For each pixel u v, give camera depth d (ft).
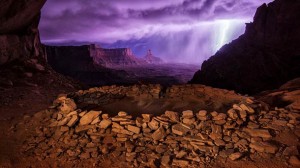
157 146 18.13
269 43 109.60
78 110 23.18
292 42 103.71
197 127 19.47
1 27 51.06
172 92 31.35
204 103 26.71
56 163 17.46
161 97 29.60
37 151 19.12
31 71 53.21
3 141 21.20
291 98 27.02
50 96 40.16
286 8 107.04
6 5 47.96
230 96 28.86
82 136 20.06
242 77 100.32
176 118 20.61
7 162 17.83
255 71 98.07
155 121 20.12
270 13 113.80
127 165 16.65
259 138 18.03
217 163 16.07
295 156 15.74
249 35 120.47
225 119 20.21
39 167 17.16
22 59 55.52
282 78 91.35
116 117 21.43
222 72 108.27
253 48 108.88
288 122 20.07
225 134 18.78
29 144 20.21
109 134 20.03
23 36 58.80
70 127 21.43
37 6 55.47
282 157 16.11
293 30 104.83
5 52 52.19
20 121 25.18
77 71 226.99
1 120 26.07
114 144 19.01
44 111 25.38
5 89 39.91
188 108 25.13
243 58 106.73
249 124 19.85
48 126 22.53
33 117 24.97
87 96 30.01
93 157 17.75
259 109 22.81
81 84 63.10
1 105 32.01
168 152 17.54
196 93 30.48
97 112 21.84
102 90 33.24
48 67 62.95
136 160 16.94
